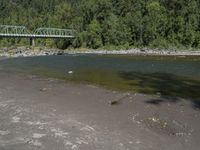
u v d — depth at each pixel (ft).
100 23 476.95
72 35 479.00
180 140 61.62
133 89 108.68
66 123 70.13
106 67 177.68
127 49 412.36
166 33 426.51
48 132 64.39
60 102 88.89
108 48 428.56
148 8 446.60
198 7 439.63
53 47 483.51
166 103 87.86
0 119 72.49
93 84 117.91
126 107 83.66
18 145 58.03
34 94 99.35
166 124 70.54
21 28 489.26
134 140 61.05
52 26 553.23
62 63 202.90
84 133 64.08
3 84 118.11
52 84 117.39
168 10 451.94
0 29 499.10
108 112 79.00
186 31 406.82
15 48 443.32
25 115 75.82
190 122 71.87
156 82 123.44
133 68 171.73
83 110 80.69
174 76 138.92
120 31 434.71
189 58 250.37
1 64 197.98
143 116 75.82
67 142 59.41
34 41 504.02
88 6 499.10
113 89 107.96
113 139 61.31
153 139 61.82
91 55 308.19
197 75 140.97
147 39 424.46
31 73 151.02
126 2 483.92
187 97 96.07
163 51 372.79
